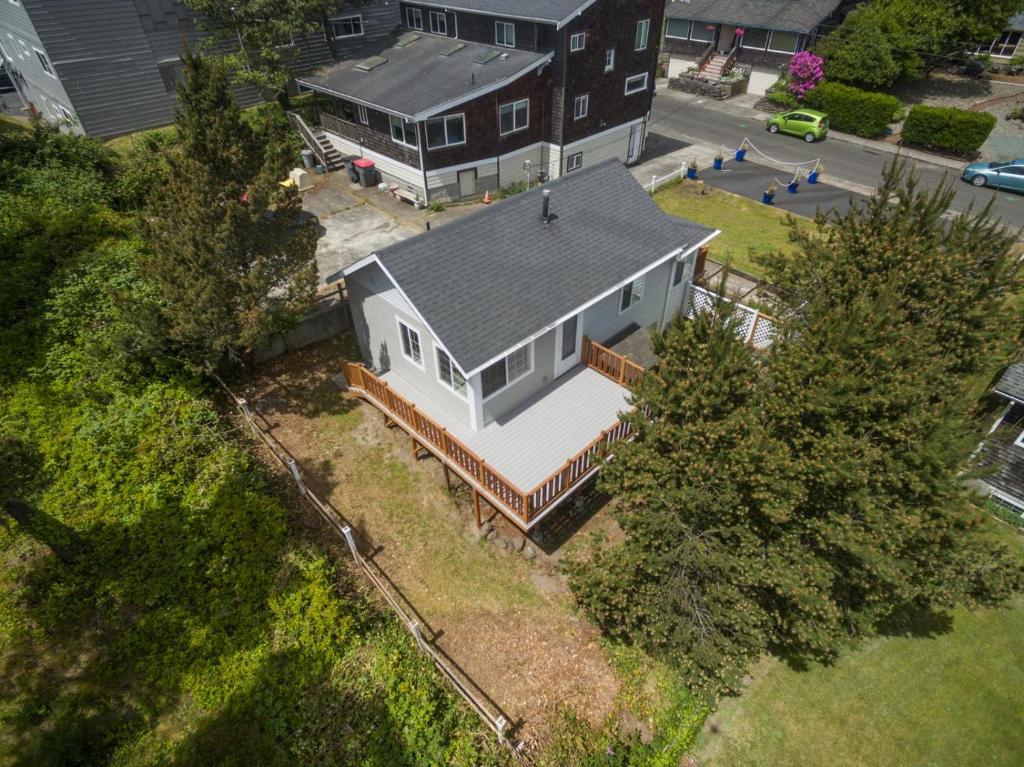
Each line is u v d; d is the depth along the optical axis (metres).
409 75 26.44
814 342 9.97
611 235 15.22
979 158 31.42
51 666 9.37
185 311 12.80
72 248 17.36
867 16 35.66
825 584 8.91
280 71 27.14
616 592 9.95
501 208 14.38
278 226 13.76
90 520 11.30
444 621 11.48
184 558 11.02
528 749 9.79
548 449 12.93
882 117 33.66
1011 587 10.41
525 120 26.94
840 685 11.09
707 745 10.30
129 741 8.81
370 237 23.00
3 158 20.52
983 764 10.12
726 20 40.50
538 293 13.14
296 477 12.94
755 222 25.38
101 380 13.91
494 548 12.79
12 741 8.52
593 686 10.76
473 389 12.49
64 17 23.98
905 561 9.20
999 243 12.05
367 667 10.12
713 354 9.17
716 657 9.35
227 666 9.75
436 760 9.23
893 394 8.93
